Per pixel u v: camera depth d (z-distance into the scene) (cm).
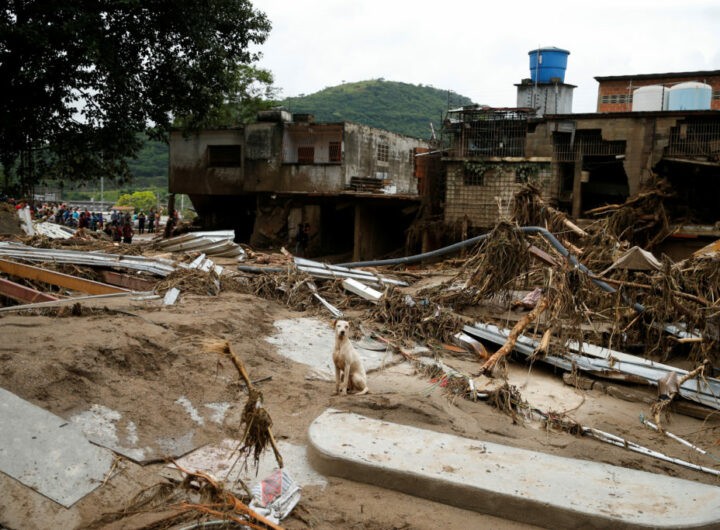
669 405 939
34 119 2598
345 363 814
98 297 1156
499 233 1273
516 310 1337
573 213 2611
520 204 1530
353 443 637
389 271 1895
